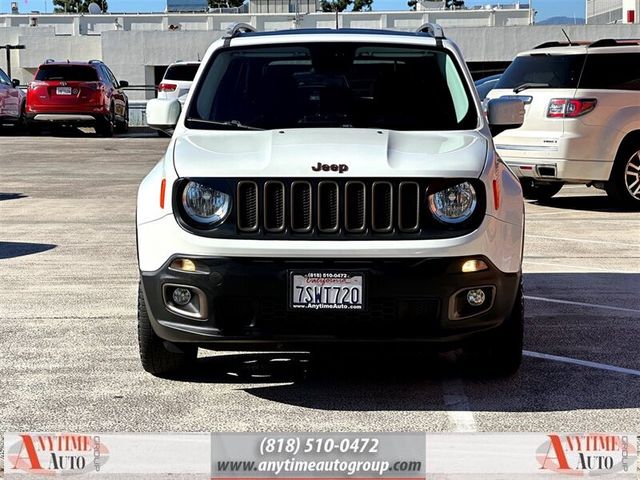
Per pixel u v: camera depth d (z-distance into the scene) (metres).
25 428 4.90
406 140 5.58
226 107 6.06
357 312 5.04
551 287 8.29
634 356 6.21
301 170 5.08
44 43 46.62
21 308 7.46
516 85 12.84
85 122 26.92
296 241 5.05
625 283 8.45
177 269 5.14
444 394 5.46
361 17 47.28
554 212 12.75
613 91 12.26
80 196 14.42
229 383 5.67
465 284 5.11
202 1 56.53
